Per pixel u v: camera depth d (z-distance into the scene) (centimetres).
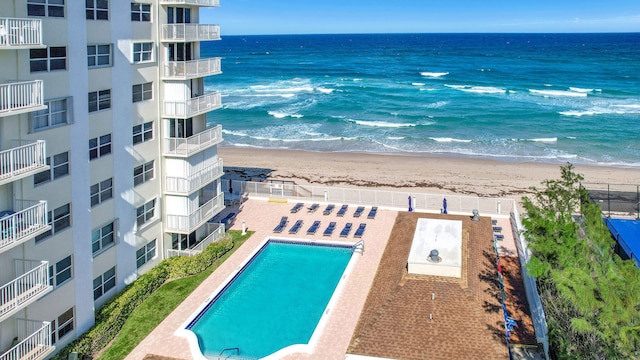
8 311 2073
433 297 2733
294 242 3741
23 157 2148
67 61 2434
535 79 13112
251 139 7375
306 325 2783
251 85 12356
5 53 2131
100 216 2803
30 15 2253
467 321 2550
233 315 2878
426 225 3503
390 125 7988
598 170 5909
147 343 2589
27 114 2253
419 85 12038
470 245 3428
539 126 7881
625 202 4291
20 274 2242
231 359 2494
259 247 3616
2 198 2189
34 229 2172
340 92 11019
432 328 2503
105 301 2872
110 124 2817
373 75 14150
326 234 3816
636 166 6091
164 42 3175
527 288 2914
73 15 2441
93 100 2703
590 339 2145
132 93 2984
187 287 3114
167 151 3306
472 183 5431
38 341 2245
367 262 3381
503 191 5175
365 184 5400
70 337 2550
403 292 2809
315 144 7106
